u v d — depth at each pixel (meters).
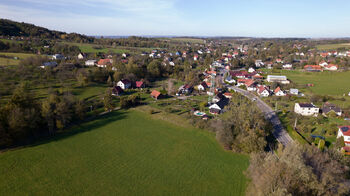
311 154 43.34
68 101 74.94
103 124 72.19
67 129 67.62
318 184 34.50
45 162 49.50
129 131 67.31
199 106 90.50
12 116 55.88
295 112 82.56
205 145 59.53
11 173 45.03
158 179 44.62
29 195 39.09
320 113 80.12
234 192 41.16
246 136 56.00
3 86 86.69
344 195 36.06
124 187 41.97
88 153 54.00
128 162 50.53
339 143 55.38
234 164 50.50
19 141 58.53
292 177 34.94
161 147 57.91
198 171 47.59
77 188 41.28
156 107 89.12
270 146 58.94
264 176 37.03
